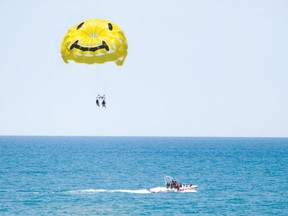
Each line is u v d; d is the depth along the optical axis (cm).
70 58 16500
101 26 16588
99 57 16400
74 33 16538
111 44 16300
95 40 16300
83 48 16262
